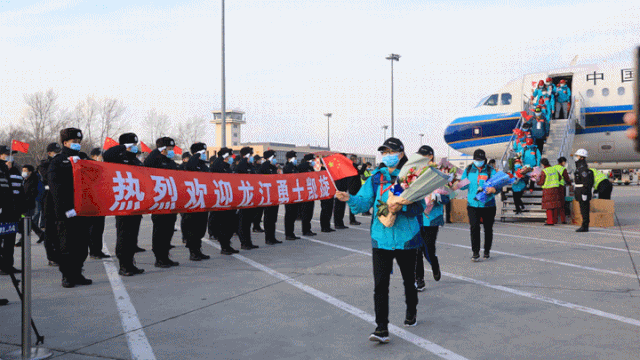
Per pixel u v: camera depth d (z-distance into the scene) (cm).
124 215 683
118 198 624
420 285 584
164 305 532
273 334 433
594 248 911
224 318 482
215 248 962
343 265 762
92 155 995
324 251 905
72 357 379
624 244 961
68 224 617
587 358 368
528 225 1344
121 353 387
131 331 443
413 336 425
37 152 4350
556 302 532
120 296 574
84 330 446
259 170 1056
